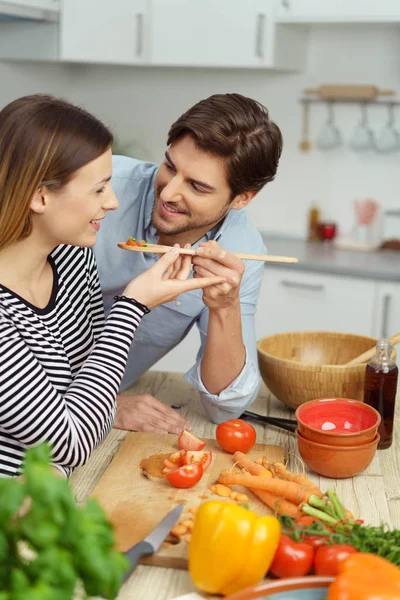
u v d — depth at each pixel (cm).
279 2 336
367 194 382
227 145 157
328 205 389
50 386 131
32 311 141
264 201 400
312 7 332
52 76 411
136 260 187
